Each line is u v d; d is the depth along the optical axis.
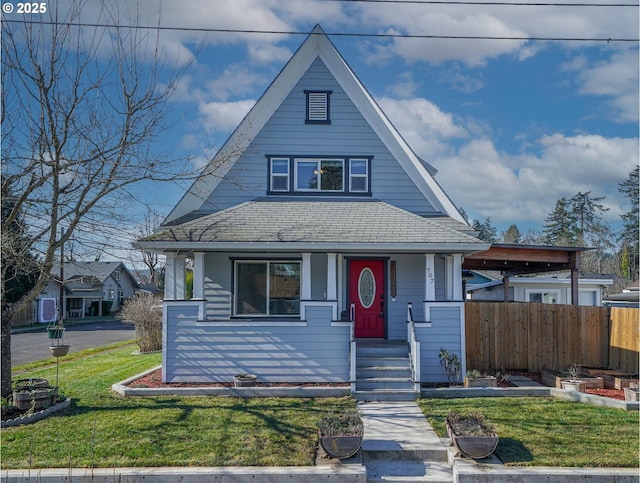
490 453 7.11
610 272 56.28
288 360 11.75
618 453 7.27
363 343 13.02
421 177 14.48
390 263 14.06
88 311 53.59
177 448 7.48
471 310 13.70
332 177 14.55
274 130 14.49
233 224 12.70
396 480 6.87
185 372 11.68
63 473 6.69
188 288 30.38
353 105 14.62
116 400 10.15
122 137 10.52
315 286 13.97
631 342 12.65
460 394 10.73
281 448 7.52
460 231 13.18
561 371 12.59
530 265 17.45
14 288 32.75
